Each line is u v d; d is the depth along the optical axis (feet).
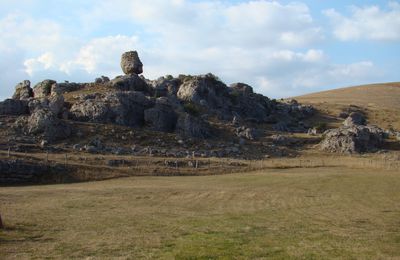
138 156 240.53
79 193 136.56
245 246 64.13
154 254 59.52
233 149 296.51
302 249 62.39
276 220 89.20
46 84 390.63
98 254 59.93
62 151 237.86
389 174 202.28
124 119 314.55
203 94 425.69
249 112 454.81
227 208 109.29
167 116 330.34
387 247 63.93
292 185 163.63
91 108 312.91
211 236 71.67
